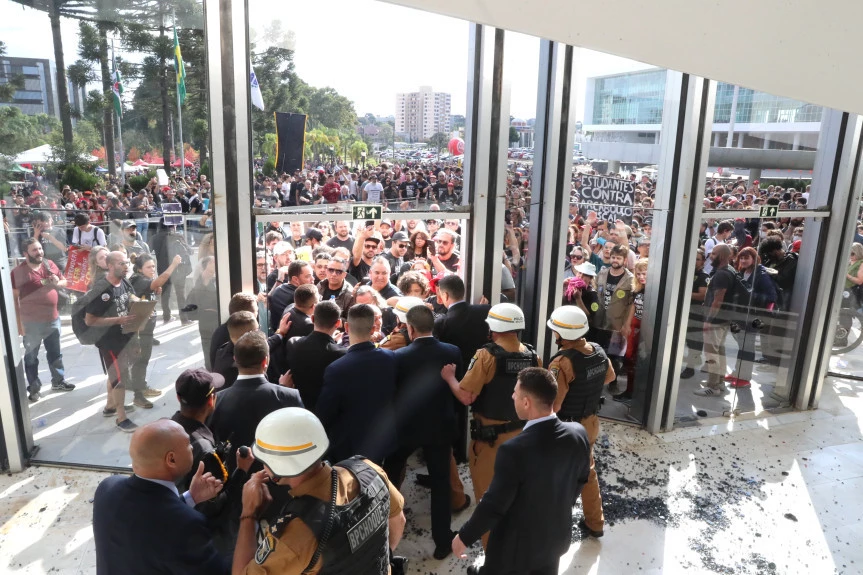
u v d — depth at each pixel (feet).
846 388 20.40
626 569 10.76
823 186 17.11
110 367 13.08
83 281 12.66
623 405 17.19
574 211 15.31
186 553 6.11
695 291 16.42
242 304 11.03
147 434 6.28
